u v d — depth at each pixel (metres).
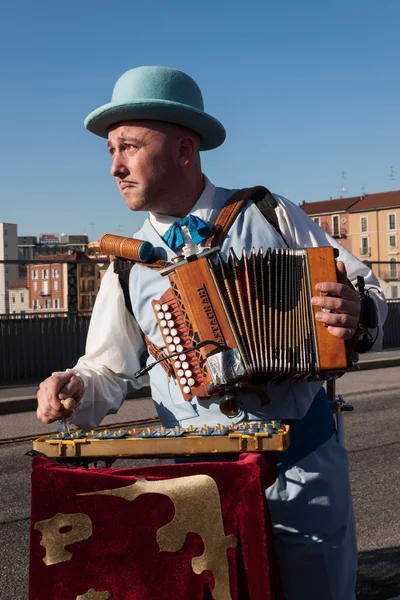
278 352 1.94
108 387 2.23
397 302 19.27
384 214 77.94
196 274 2.01
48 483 1.80
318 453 2.11
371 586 3.76
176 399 2.12
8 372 12.80
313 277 1.94
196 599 1.73
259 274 1.96
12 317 12.87
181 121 2.12
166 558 1.75
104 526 1.78
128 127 2.11
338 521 2.11
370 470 6.05
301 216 2.27
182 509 1.74
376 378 13.20
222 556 1.72
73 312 13.51
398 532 4.55
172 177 2.14
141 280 2.18
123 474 1.78
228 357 1.94
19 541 4.57
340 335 1.91
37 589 1.79
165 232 2.21
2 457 6.98
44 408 2.09
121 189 2.19
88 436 1.88
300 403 2.07
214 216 2.20
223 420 2.05
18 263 12.87
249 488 1.70
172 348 2.04
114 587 1.77
